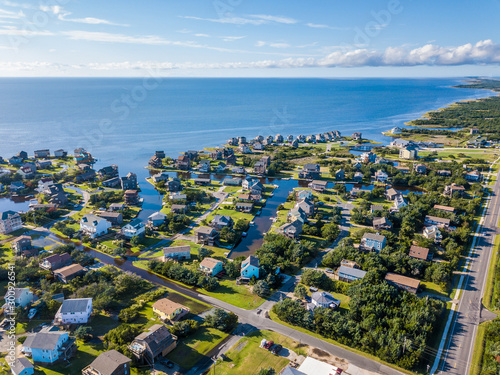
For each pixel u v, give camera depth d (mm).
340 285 90000
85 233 123312
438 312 79250
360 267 98438
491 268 101375
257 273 95875
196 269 99688
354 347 71000
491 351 68500
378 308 77375
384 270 94375
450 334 74938
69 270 93312
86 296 83562
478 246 114625
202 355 67750
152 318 78812
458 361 67562
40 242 116562
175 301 85625
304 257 105000
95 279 91688
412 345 68750
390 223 126125
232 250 114188
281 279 96125
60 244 111938
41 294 85688
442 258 106812
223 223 126562
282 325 77688
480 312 82312
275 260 103250
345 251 104375
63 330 74500
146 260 106938
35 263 99000
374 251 108562
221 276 98062
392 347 67500
